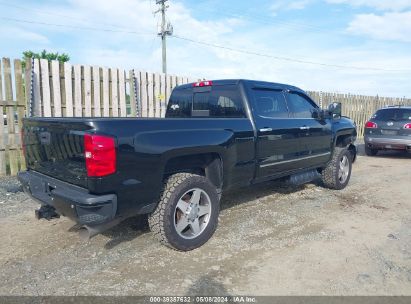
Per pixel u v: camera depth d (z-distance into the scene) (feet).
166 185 12.03
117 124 10.34
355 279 10.68
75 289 9.94
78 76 26.23
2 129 23.18
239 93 15.44
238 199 19.36
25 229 14.37
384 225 15.47
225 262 11.70
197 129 12.64
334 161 21.20
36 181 12.51
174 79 33.27
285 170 17.49
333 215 16.78
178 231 12.12
